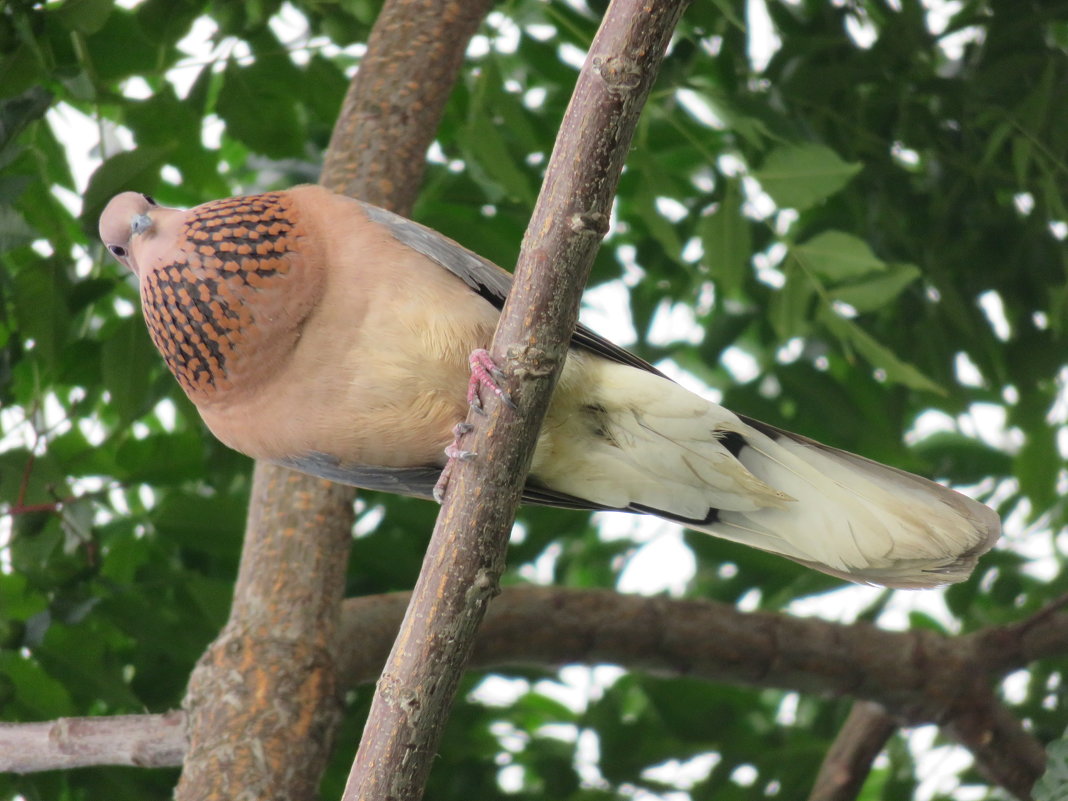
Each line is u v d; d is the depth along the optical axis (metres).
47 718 8.11
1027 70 8.90
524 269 5.11
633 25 4.96
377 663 8.27
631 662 9.14
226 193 8.70
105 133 8.37
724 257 8.59
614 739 10.02
